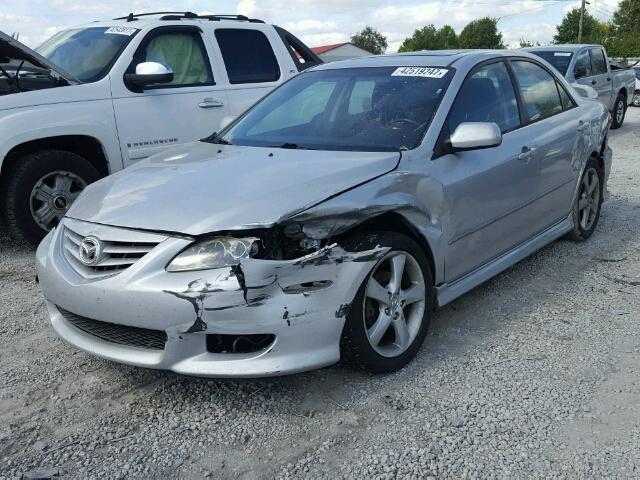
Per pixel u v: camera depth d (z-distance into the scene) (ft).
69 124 18.34
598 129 18.44
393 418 9.75
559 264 16.90
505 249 14.49
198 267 9.34
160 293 9.30
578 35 217.36
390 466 8.63
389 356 10.94
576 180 17.48
